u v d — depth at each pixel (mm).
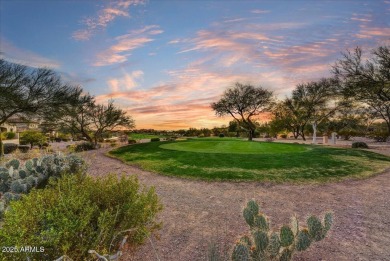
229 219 6312
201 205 7434
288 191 9000
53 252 2939
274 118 55344
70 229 3004
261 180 10398
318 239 3586
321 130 62375
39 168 7008
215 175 11094
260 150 19422
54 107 26000
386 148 26547
